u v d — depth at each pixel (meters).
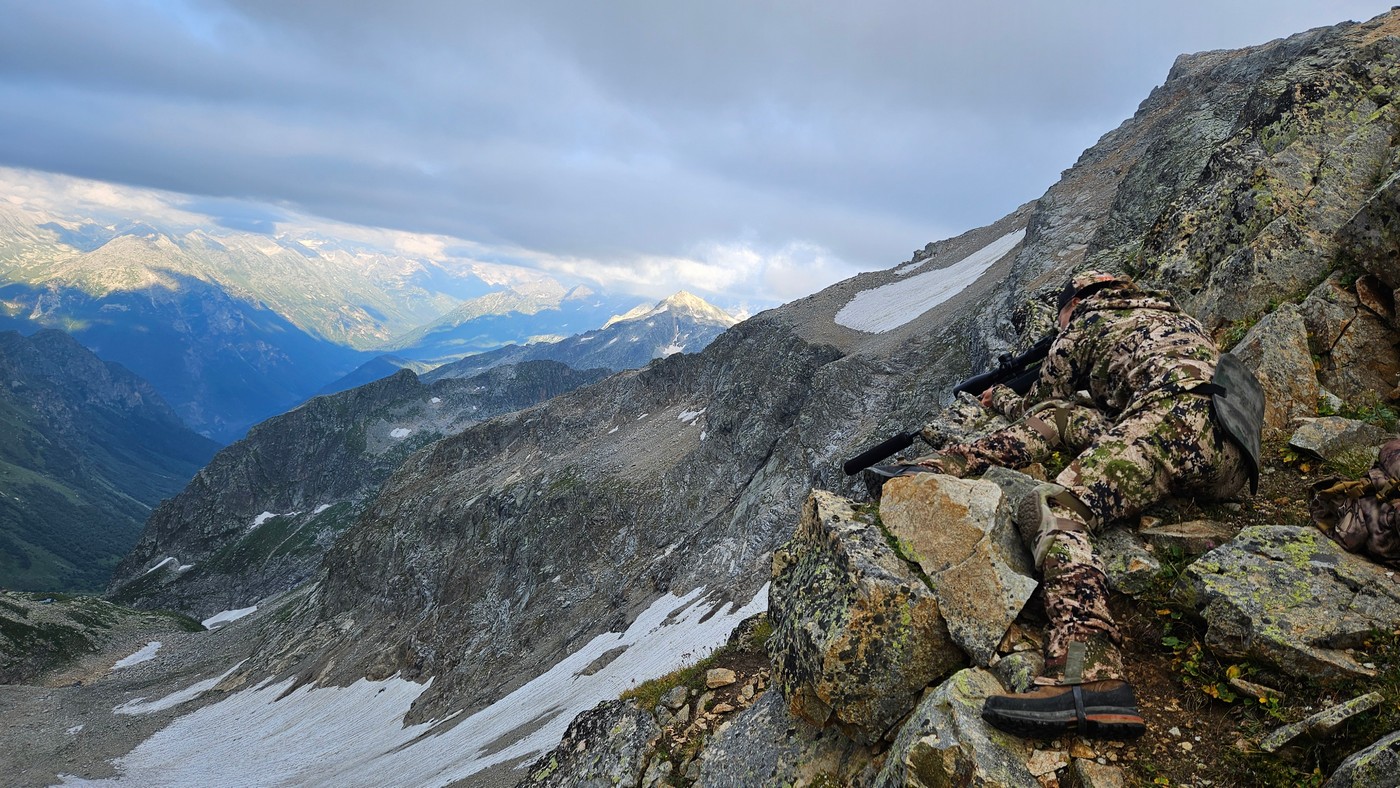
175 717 120.31
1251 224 9.86
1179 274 10.74
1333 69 11.69
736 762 6.33
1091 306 5.93
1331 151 9.78
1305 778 3.88
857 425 60.75
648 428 104.94
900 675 4.91
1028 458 5.89
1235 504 5.77
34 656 167.38
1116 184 53.62
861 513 5.78
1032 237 55.06
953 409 7.87
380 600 117.50
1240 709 4.35
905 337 68.56
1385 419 6.43
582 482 92.88
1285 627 4.36
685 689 7.84
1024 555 4.96
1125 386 5.52
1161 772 4.11
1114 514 4.98
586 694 51.44
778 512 60.22
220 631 184.25
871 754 5.18
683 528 77.25
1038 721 4.09
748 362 88.25
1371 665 4.10
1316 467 6.12
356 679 100.25
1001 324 45.03
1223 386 5.15
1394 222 6.97
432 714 77.06
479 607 92.62
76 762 106.94
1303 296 8.47
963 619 4.79
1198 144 26.30
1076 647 4.30
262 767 83.88
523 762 42.22
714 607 54.50
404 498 133.00
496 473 122.94
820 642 5.10
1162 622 5.00
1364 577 4.52
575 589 80.62
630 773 7.36
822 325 86.06
